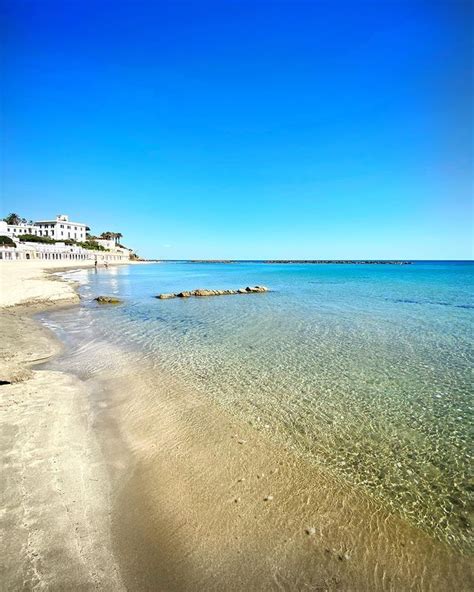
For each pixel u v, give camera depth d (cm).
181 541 419
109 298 2698
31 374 955
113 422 709
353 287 4328
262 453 616
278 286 4538
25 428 647
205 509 474
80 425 681
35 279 3969
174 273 8362
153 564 384
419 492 527
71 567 367
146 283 4916
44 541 395
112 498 482
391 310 2316
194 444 638
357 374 1029
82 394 841
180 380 963
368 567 396
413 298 3061
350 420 746
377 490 529
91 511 452
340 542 429
